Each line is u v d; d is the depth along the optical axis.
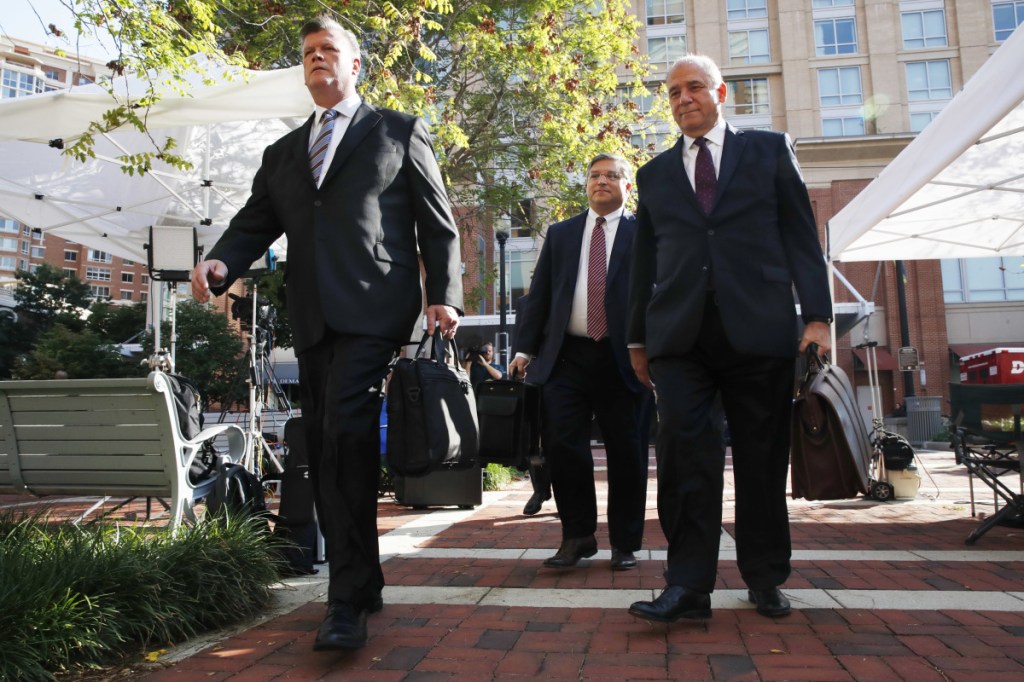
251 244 2.79
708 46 30.48
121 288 109.19
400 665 2.26
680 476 2.64
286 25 10.56
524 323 3.95
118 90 5.54
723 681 2.07
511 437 3.64
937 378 27.00
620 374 3.60
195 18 6.17
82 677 2.25
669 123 14.43
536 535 4.88
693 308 2.65
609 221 3.79
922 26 29.77
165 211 7.97
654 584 3.30
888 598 2.98
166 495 3.67
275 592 3.30
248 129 7.20
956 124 4.85
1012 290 27.48
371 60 8.59
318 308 2.54
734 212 2.69
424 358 2.64
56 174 7.07
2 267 100.06
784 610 2.71
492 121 15.05
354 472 2.46
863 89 29.58
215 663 2.34
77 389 3.55
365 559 2.45
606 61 14.20
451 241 2.72
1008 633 2.47
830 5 30.17
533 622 2.72
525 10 13.45
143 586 2.57
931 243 7.95
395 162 2.68
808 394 2.87
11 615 2.22
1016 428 4.45
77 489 3.78
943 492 7.24
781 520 2.77
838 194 28.86
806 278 2.67
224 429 3.97
